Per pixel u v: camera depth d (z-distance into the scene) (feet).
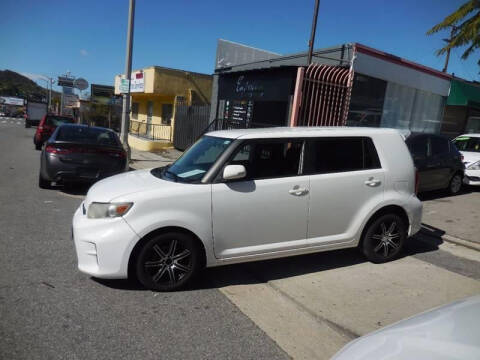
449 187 31.40
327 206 14.97
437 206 27.66
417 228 17.24
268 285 14.12
